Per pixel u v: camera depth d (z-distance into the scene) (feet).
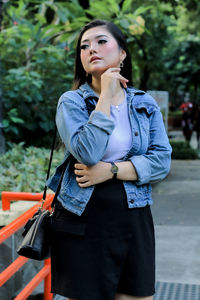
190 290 12.30
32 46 27.76
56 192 6.50
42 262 13.11
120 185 6.32
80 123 6.24
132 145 6.46
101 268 6.18
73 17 26.55
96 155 5.97
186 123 66.95
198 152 52.16
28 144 28.84
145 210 6.53
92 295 6.16
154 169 6.51
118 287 6.48
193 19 65.41
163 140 6.75
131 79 7.10
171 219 20.72
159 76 77.61
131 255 6.34
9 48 29.09
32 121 27.76
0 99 19.63
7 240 10.80
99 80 6.66
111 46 6.54
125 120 6.58
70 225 6.26
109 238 6.21
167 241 17.21
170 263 14.73
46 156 19.60
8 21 30.91
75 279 6.21
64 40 24.14
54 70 28.04
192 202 24.61
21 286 11.59
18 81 26.18
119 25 23.09
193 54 86.58
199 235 17.93
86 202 6.19
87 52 6.58
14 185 15.01
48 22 31.09
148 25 43.55
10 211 11.07
